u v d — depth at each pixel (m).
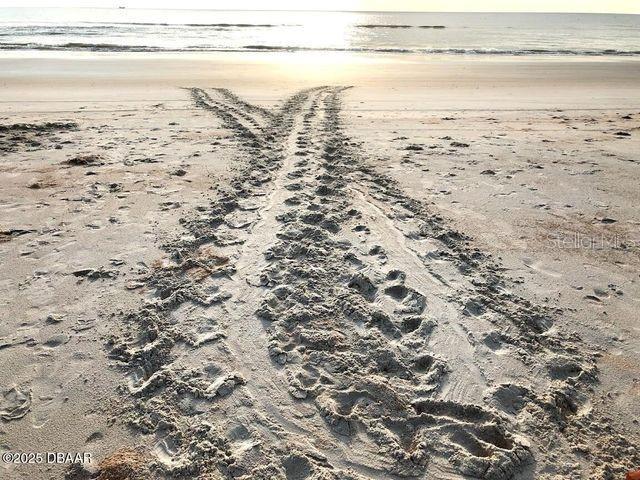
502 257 4.79
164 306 3.83
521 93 15.77
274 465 2.50
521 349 3.43
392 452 2.60
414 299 3.98
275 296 3.97
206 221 5.36
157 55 24.52
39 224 5.32
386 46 32.91
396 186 6.70
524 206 6.11
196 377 3.11
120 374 3.13
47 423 2.74
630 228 5.46
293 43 33.47
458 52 30.02
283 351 3.35
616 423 2.82
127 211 5.70
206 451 2.57
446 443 2.67
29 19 54.75
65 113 11.55
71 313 3.74
